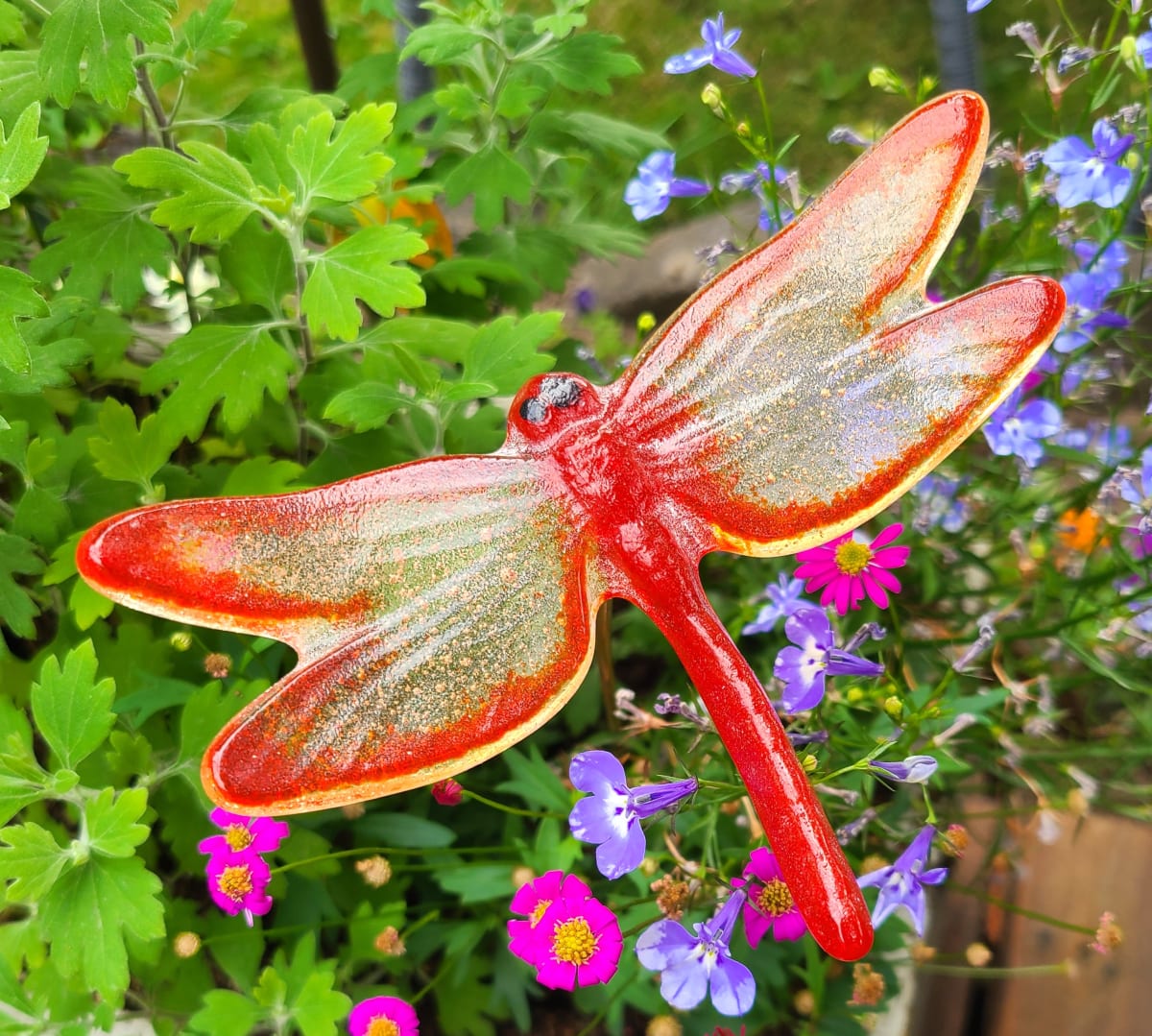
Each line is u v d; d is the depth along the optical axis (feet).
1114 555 1.34
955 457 1.43
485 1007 1.30
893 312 0.91
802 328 0.92
